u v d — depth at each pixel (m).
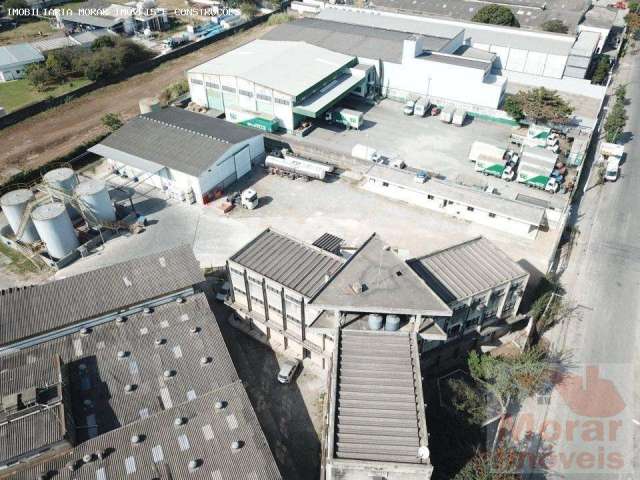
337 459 33.44
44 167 79.69
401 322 43.38
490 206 68.62
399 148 85.88
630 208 73.19
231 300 54.56
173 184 74.00
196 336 47.00
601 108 99.12
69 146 87.62
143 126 80.50
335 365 39.28
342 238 66.19
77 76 113.00
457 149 86.00
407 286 42.84
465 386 45.09
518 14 130.50
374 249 46.66
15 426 37.56
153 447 37.59
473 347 52.12
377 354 40.62
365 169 79.81
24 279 61.09
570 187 76.19
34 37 133.62
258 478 35.94
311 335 48.94
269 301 50.09
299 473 41.91
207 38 130.88
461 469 39.59
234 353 52.19
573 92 101.56
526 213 67.38
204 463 36.72
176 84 105.81
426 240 66.44
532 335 53.00
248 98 91.25
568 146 87.44
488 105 94.12
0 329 44.84
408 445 34.69
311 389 48.75
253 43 108.06
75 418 40.66
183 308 49.44
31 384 41.31
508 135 90.69
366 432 35.47
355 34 109.50
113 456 37.12
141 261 51.75
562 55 105.81
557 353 51.81
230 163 75.75
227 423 39.16
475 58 108.06
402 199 74.25
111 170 80.50
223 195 75.19
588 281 60.62
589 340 53.25
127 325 47.59
